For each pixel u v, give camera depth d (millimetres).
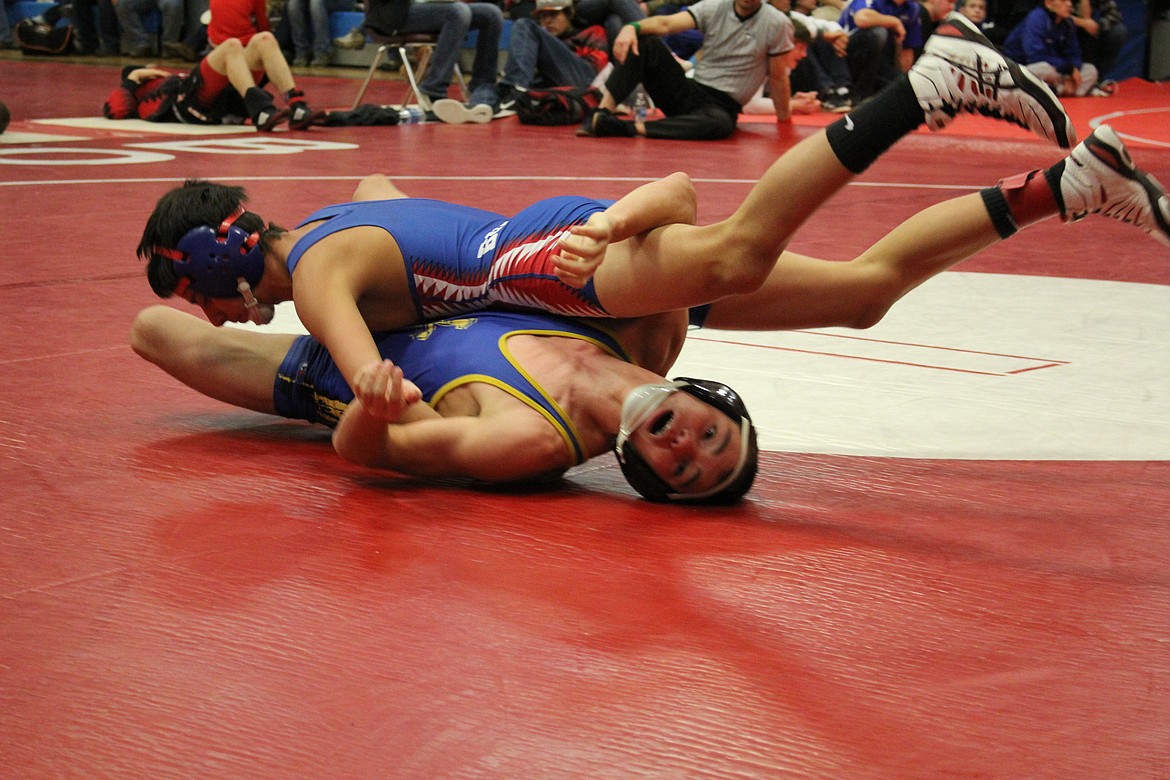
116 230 6402
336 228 3008
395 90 18500
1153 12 22469
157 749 1699
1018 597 2273
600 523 2645
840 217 7340
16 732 1735
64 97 15773
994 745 1747
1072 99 18891
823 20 16984
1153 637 2115
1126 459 3180
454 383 2896
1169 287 5516
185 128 12641
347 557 2395
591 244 2611
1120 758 1720
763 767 1680
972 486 2953
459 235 3105
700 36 15242
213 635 2039
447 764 1672
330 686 1878
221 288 3064
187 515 2611
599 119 12656
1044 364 4137
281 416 3346
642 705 1837
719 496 2770
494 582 2289
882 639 2082
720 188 8555
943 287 5473
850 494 2893
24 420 3279
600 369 2863
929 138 13758
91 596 2182
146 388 3639
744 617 2160
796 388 3818
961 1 18125
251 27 13023
